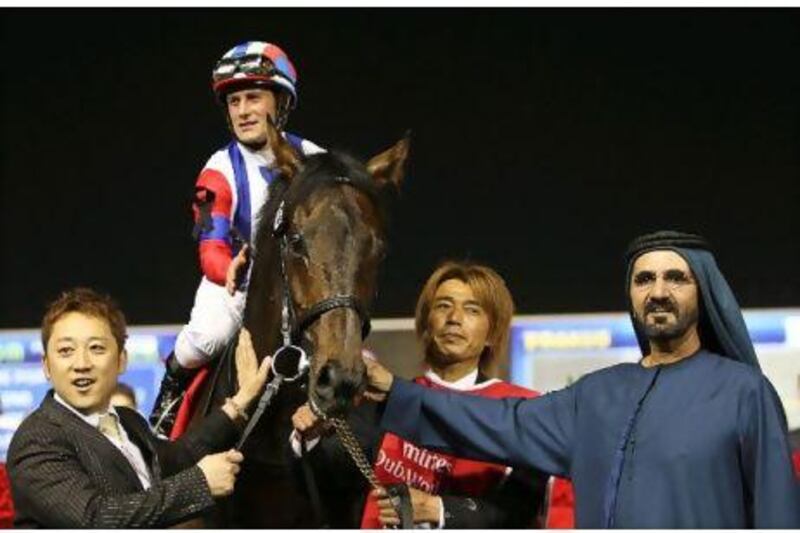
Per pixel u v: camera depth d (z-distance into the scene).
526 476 5.54
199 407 5.67
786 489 4.73
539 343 8.43
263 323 5.32
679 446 4.80
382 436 5.64
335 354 4.88
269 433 5.30
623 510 4.83
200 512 4.70
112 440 4.85
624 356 8.39
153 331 8.73
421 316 5.93
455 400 5.27
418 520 5.32
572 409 5.16
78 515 4.56
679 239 5.04
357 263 5.00
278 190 5.39
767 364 8.30
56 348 4.76
